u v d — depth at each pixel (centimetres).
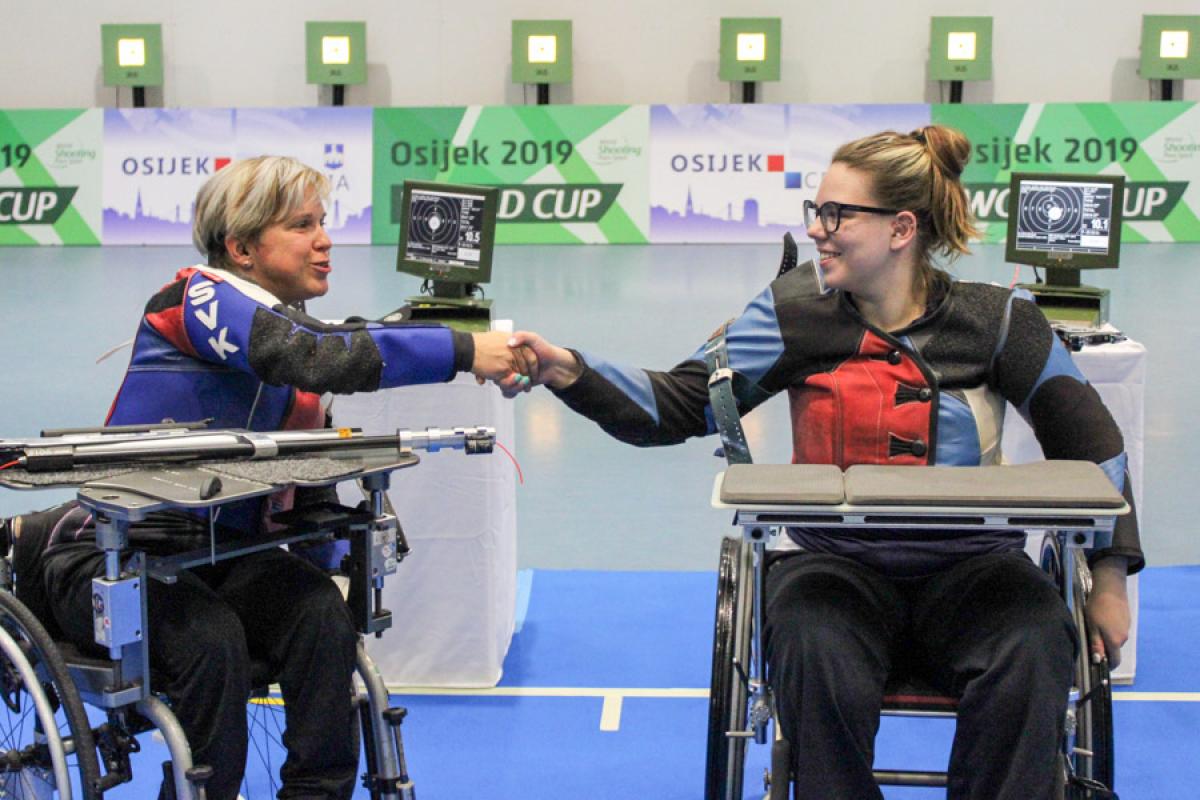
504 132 1162
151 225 1159
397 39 1258
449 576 351
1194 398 642
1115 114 1150
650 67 1260
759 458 557
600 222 1170
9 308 867
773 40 1189
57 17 1251
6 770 223
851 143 237
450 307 349
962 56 1197
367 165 1155
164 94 1262
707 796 230
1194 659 374
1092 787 219
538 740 326
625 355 710
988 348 235
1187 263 1035
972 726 208
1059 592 218
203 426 233
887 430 234
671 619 402
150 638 215
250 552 232
